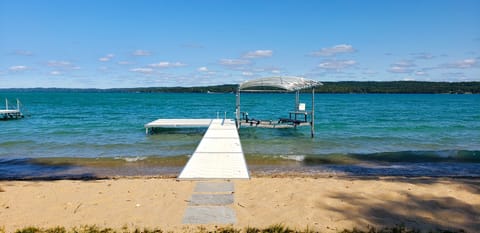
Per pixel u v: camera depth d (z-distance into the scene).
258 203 6.78
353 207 6.57
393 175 10.66
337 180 8.97
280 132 21.08
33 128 22.88
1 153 14.11
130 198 7.15
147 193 7.52
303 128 23.14
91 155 13.72
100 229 5.42
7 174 10.72
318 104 61.34
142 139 18.22
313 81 18.33
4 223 5.71
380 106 54.88
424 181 8.88
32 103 63.09
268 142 17.22
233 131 17.41
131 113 39.44
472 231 5.41
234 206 6.59
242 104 63.69
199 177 8.81
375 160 12.77
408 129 22.80
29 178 10.22
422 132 21.25
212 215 6.08
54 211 6.35
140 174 10.62
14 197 7.24
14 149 15.03
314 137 18.95
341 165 11.97
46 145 16.06
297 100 22.95
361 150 15.02
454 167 11.77
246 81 18.92
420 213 6.25
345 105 57.66
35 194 7.49
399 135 19.83
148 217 6.00
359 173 10.87
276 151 14.62
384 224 5.69
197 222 5.74
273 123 20.03
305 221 5.82
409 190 7.75
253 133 20.62
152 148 15.39
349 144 16.62
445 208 6.53
